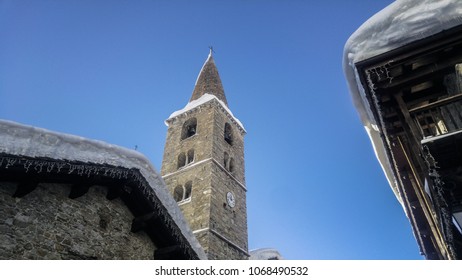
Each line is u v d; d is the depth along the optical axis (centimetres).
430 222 766
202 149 2784
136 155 959
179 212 1036
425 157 585
